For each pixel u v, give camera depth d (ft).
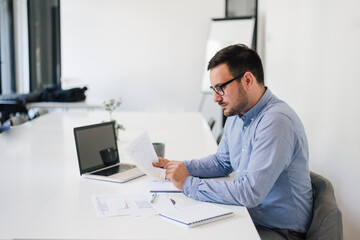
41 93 18.97
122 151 8.19
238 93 5.33
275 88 15.85
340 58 7.73
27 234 3.96
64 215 4.49
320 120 9.05
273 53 16.67
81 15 21.35
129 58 21.50
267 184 4.94
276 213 5.41
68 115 14.14
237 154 6.04
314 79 9.66
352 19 7.09
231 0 20.29
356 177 6.82
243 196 4.88
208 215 4.41
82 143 6.33
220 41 19.92
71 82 20.72
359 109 6.68
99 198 5.08
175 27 21.17
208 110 21.61
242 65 5.26
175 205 4.91
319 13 9.36
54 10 21.42
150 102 21.72
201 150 8.52
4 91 21.63
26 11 21.86
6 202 5.50
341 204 7.57
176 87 21.61
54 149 8.68
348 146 7.20
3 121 16.66
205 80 20.43
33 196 5.65
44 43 21.84
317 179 5.72
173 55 21.36
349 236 7.15
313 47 9.84
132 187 5.61
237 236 4.00
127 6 21.16
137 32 21.30
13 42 21.81
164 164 5.81
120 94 21.77
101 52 21.52
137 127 11.68
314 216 5.20
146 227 4.18
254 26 19.83
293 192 5.34
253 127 5.52
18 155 8.11
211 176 6.40
